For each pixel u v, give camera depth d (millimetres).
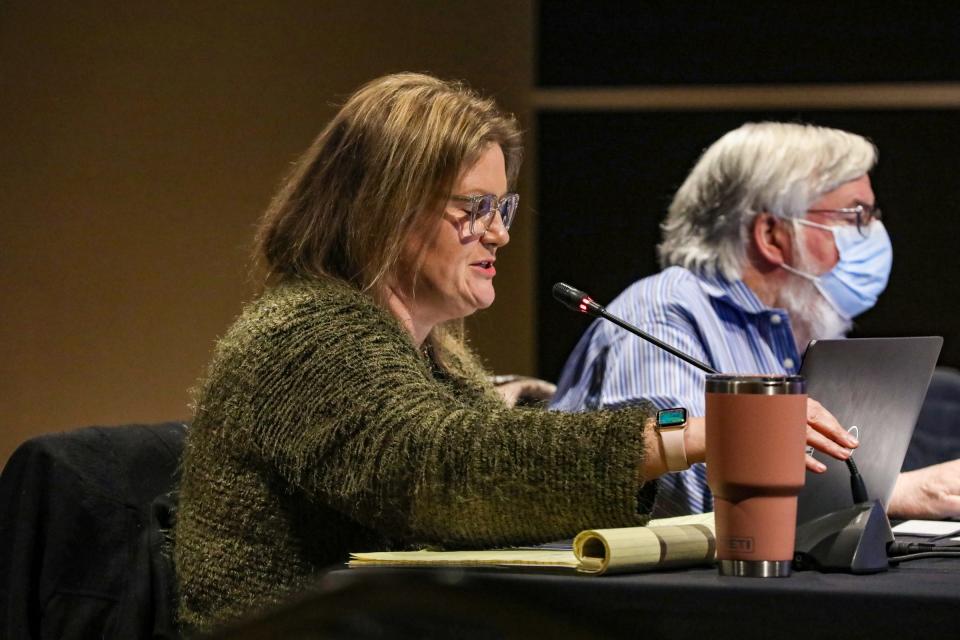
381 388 3514
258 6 9539
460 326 5008
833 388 3631
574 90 11227
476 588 1442
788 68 10984
